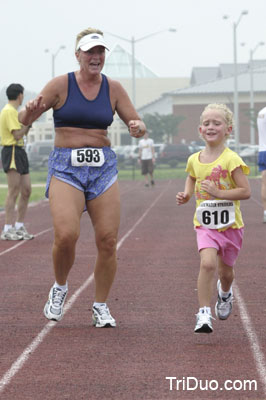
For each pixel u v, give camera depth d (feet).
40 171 291.99
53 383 26.71
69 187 34.68
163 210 104.17
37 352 31.01
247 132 485.56
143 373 27.81
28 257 58.70
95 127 35.32
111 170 35.45
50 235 74.13
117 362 29.35
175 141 488.85
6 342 32.76
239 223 33.68
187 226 81.56
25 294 44.04
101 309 35.58
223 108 33.68
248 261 56.29
